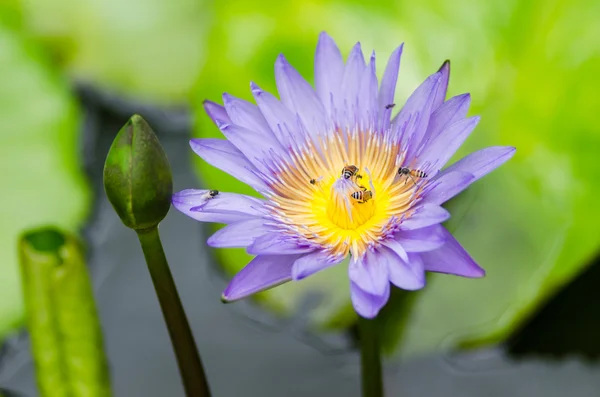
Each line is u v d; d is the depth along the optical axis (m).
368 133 0.82
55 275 0.84
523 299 0.90
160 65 0.98
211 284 0.94
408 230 0.78
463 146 0.92
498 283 0.90
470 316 0.91
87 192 0.95
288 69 0.82
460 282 0.91
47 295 0.85
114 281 0.95
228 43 0.93
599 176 0.90
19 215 0.93
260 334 0.93
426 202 0.78
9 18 0.96
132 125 0.77
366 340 0.82
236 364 0.92
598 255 0.91
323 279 0.92
